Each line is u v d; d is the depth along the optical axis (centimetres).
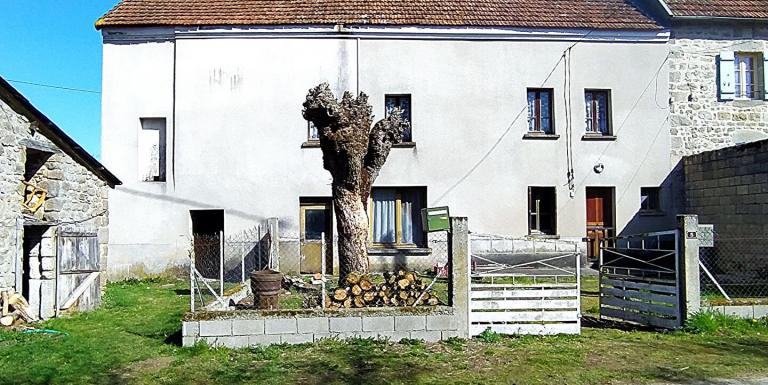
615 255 1331
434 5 1819
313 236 1723
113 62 1716
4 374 706
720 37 1805
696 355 790
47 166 1194
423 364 746
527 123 1750
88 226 1288
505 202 1727
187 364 751
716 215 1595
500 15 1786
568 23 1764
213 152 1705
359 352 796
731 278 1418
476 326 905
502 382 677
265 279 921
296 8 1780
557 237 1730
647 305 995
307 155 1708
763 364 747
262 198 1700
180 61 1708
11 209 1060
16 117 1078
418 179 1717
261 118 1711
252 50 1717
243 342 839
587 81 1764
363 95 1112
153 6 1780
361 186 1159
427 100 1730
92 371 725
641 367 735
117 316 1098
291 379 689
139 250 1689
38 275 1104
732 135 1792
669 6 1800
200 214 1752
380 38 1727
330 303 910
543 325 916
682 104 1786
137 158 1708
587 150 1753
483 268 1304
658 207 1775
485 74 1744
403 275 945
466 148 1730
